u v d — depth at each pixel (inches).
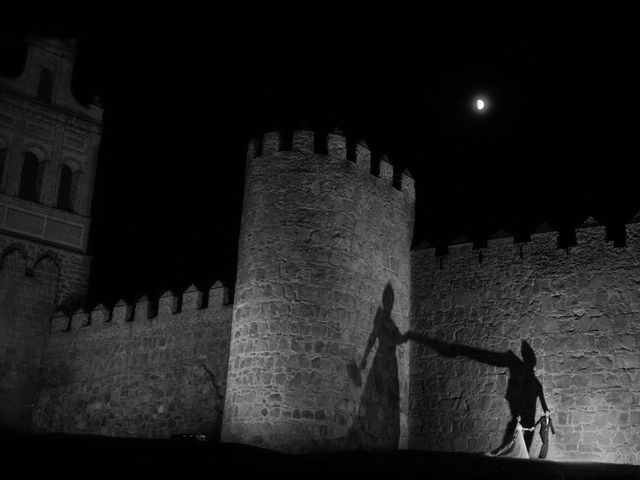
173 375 1087.0
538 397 868.6
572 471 637.9
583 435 832.9
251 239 899.4
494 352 909.8
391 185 980.6
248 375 847.1
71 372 1232.8
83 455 658.8
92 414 1170.0
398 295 958.4
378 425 885.2
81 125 1469.0
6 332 1270.9
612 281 866.1
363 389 874.1
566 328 876.0
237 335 877.2
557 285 893.8
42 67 1453.0
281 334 847.1
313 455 764.6
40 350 1293.1
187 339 1089.4
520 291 914.1
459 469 643.5
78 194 1435.8
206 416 1028.5
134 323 1167.0
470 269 952.9
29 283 1316.4
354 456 766.5
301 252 875.4
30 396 1266.0
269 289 866.1
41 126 1419.8
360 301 895.7
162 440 821.9
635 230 870.4
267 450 753.0
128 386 1137.4
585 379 850.1
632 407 819.4
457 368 926.4
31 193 1437.0
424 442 919.0
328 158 914.1
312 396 828.0
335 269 879.7
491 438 883.4
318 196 898.1
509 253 933.2
